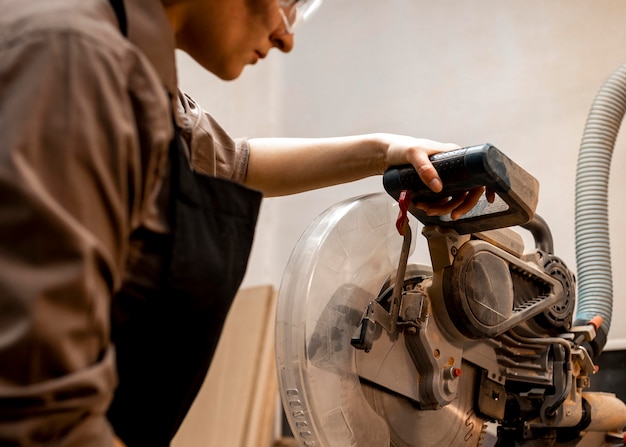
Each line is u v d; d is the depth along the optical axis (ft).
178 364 2.07
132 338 1.98
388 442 2.87
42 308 1.46
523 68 6.56
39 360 1.46
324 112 7.75
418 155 2.85
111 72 1.69
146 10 2.05
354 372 2.82
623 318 5.60
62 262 1.51
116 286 1.69
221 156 3.19
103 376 1.58
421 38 7.27
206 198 2.09
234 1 2.21
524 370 3.46
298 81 8.05
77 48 1.65
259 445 6.60
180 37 2.31
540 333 3.57
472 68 6.86
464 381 3.21
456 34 7.04
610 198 5.86
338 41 7.86
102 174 1.62
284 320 2.75
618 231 5.78
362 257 3.03
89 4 1.82
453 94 6.90
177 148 2.05
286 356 2.71
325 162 3.29
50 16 1.69
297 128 7.91
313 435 2.66
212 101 8.46
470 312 2.98
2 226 1.48
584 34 6.30
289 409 2.72
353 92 7.61
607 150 4.88
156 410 2.09
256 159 3.33
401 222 2.89
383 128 7.26
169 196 1.99
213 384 7.22
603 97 5.04
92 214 1.60
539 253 3.60
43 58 1.61
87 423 1.58
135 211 1.78
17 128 1.53
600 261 4.50
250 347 7.20
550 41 6.47
